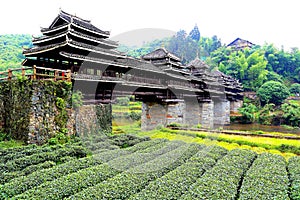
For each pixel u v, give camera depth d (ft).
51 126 59.21
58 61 74.79
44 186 35.27
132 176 39.75
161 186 35.78
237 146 73.92
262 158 54.29
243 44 340.39
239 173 42.86
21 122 58.85
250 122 193.26
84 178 38.68
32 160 45.85
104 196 32.71
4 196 33.01
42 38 72.13
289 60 296.51
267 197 32.40
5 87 64.39
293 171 45.42
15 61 175.42
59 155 50.08
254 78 259.39
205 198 31.65
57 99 60.49
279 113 191.72
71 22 67.05
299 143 71.72
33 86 57.57
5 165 42.63
